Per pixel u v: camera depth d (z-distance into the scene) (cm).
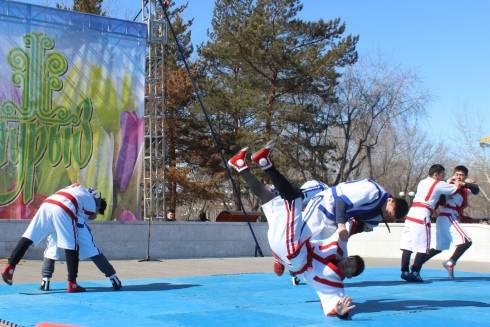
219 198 3647
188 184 3475
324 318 612
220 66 3822
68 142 1669
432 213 987
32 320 585
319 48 3488
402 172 4797
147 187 2469
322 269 608
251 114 3588
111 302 709
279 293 803
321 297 616
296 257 608
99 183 1703
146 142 2344
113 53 1745
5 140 1588
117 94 1744
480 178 4472
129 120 1758
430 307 695
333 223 623
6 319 590
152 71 2184
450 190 952
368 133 4150
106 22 1736
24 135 1611
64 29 1678
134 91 1770
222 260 1498
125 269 1173
